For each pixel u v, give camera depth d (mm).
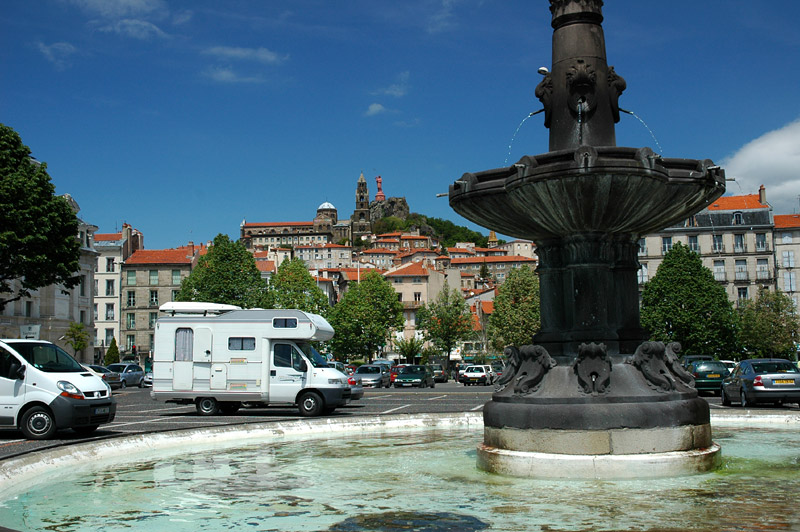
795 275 76688
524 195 8461
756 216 77438
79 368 14188
